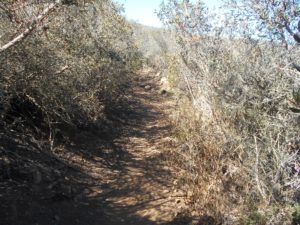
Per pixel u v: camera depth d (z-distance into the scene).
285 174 4.27
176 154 7.05
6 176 5.07
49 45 6.44
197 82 7.59
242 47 6.30
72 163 6.35
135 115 11.20
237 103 5.94
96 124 8.61
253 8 5.04
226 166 5.78
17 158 5.57
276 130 4.62
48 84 6.43
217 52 6.95
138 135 9.04
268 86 5.16
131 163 7.08
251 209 4.45
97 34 9.41
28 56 6.00
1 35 5.58
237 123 5.88
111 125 9.34
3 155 5.46
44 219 4.54
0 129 6.05
